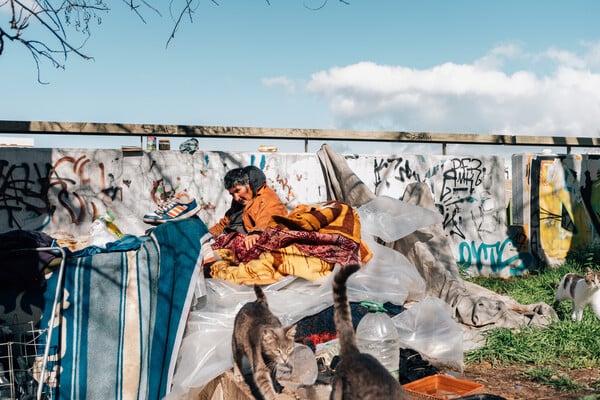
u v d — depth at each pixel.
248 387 3.87
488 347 5.43
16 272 4.06
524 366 5.26
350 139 10.39
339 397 2.91
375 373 2.77
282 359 3.56
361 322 4.07
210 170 9.52
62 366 4.13
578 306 6.57
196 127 9.45
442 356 4.46
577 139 12.16
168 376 4.39
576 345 5.61
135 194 9.02
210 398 4.51
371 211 6.11
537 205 11.73
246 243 5.26
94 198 8.78
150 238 4.51
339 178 7.47
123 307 4.32
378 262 5.52
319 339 4.69
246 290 4.89
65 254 4.16
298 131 10.05
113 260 4.33
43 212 8.50
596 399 4.22
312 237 5.05
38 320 4.11
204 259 4.91
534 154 11.80
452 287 6.00
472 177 11.27
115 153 8.91
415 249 6.30
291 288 4.94
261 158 9.81
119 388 4.26
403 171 10.79
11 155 8.34
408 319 4.67
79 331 4.19
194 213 5.05
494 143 11.47
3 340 4.02
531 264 11.65
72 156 8.66
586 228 12.17
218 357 4.40
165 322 4.45
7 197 8.32
